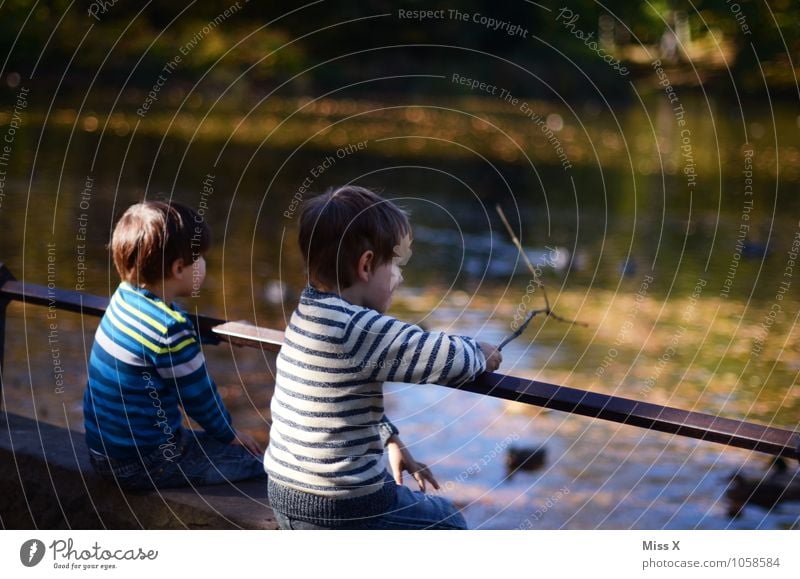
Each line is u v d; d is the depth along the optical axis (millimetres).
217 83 23531
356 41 26656
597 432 4375
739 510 3609
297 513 2271
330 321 2205
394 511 2305
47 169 12070
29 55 21594
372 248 2242
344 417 2201
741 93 25391
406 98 26078
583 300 6891
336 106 24000
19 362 5078
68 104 19812
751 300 6922
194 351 2629
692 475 3932
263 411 4570
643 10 27500
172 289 2686
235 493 2678
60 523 2773
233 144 16141
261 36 25203
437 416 4570
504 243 9078
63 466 2770
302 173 13328
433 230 9656
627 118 23719
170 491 2670
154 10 24000
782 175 14266
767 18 24047
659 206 11430
